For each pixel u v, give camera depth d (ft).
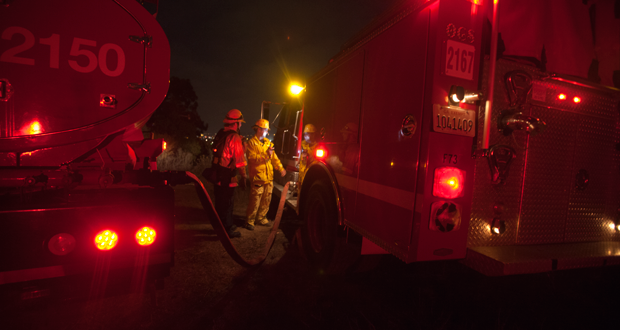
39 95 5.88
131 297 8.68
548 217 7.87
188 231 15.11
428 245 6.33
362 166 8.65
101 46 6.26
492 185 7.14
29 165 6.19
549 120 7.69
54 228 5.14
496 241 7.29
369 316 8.20
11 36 5.64
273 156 16.43
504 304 9.07
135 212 5.64
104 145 6.89
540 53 7.23
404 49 7.08
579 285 9.95
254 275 10.50
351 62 9.70
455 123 6.31
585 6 7.96
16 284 5.00
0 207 4.96
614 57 8.48
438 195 6.24
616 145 8.65
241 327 7.57
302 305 8.68
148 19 6.59
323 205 10.94
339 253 9.89
